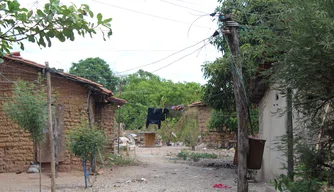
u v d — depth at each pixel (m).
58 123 14.30
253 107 16.14
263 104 12.15
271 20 5.24
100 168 15.98
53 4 4.23
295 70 4.47
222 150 28.27
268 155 11.46
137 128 40.94
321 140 5.16
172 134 36.00
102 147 12.02
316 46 4.02
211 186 12.04
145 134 34.47
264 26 5.59
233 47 7.86
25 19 4.24
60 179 13.16
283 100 9.59
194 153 24.34
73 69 33.75
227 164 18.83
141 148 32.03
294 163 5.88
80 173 14.42
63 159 14.38
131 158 20.38
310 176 5.27
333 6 4.06
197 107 31.30
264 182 11.87
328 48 3.89
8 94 13.77
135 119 41.12
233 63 7.91
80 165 14.73
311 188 5.05
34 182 12.45
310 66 4.21
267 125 11.66
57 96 14.30
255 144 8.40
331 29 3.92
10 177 13.04
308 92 4.75
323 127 5.02
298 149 5.25
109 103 18.09
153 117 20.61
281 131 9.84
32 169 13.84
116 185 12.21
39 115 10.37
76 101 14.75
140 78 46.22
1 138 13.84
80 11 4.52
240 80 8.05
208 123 29.39
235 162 10.33
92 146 11.54
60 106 14.36
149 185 12.23
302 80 4.49
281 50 4.75
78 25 4.46
